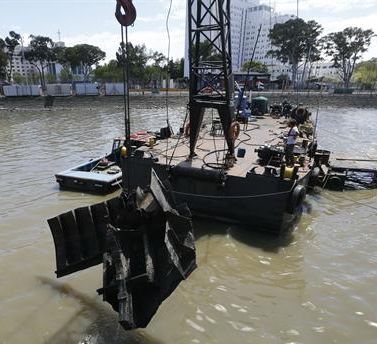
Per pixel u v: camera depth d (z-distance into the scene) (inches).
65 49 2866.6
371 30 3097.9
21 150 816.9
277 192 353.4
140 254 217.2
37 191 519.8
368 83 3366.1
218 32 397.7
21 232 385.1
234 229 391.5
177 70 2950.3
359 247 360.8
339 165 598.2
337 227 410.0
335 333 240.4
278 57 2613.2
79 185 514.3
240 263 330.0
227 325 249.4
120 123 1357.0
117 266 203.2
